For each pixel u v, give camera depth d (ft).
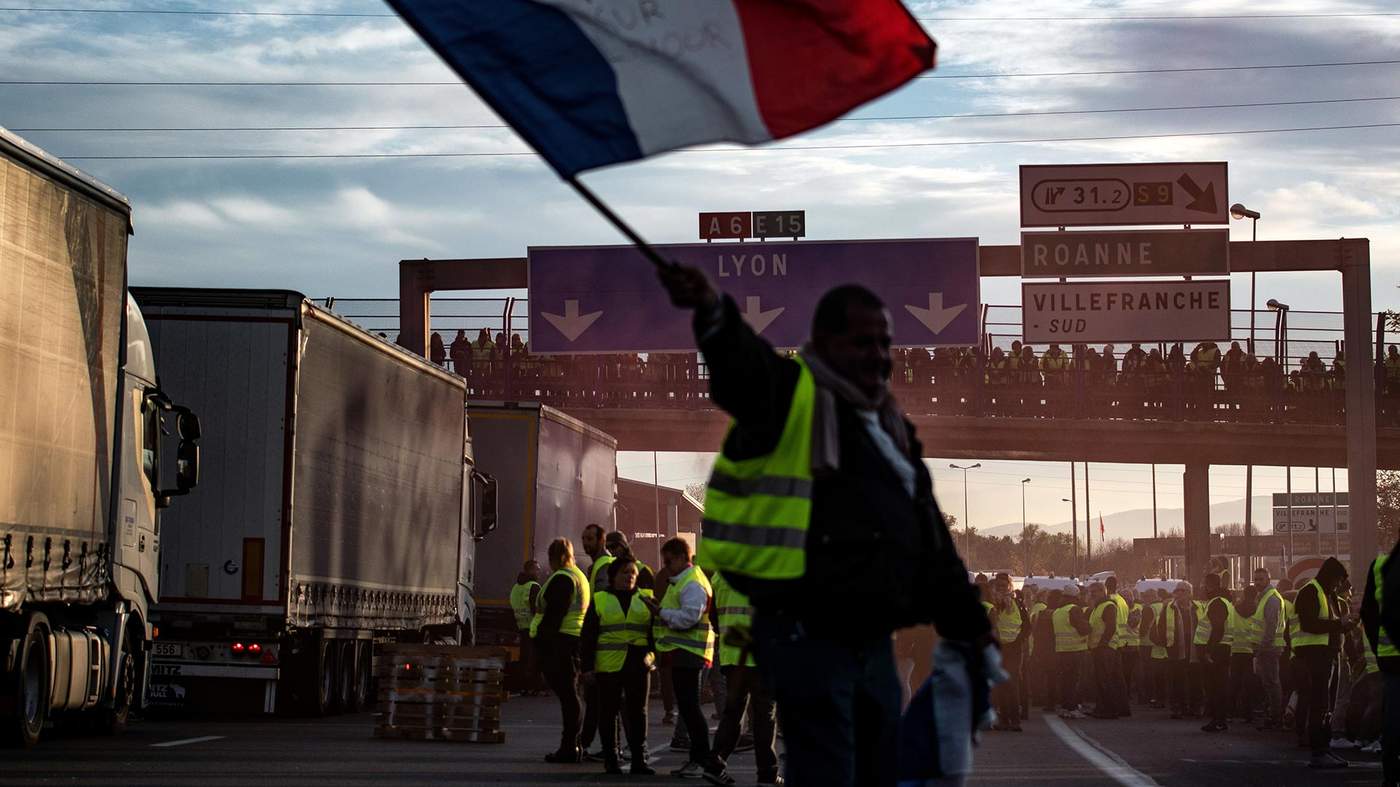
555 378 126.52
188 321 66.69
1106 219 89.86
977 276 90.63
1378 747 61.16
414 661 59.67
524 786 43.62
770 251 91.66
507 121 16.33
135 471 57.00
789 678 15.93
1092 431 129.70
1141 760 56.39
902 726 17.22
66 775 43.68
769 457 15.72
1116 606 87.86
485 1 16.30
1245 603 76.74
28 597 47.09
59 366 49.21
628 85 16.55
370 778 45.11
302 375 67.31
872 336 16.14
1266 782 48.67
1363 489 90.94
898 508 16.05
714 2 16.69
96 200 51.72
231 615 66.23
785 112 16.67
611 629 47.65
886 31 16.61
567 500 106.73
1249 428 129.80
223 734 60.85
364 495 74.54
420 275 93.91
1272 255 90.43
